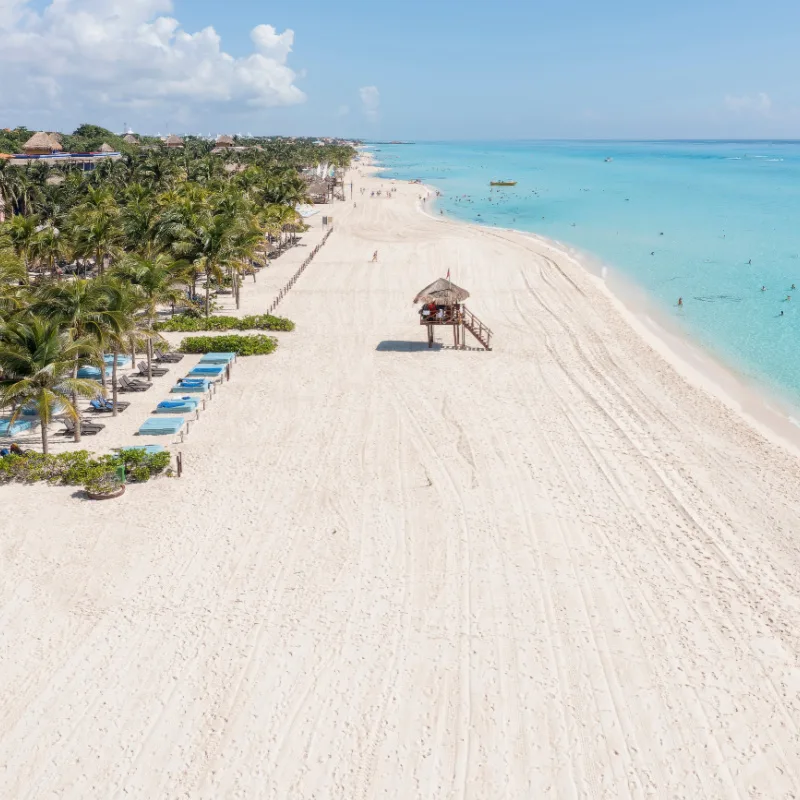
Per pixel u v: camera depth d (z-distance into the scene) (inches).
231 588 756.6
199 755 555.2
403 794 522.3
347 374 1435.8
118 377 1398.9
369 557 813.2
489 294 2121.1
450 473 1013.2
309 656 660.1
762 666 651.5
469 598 742.5
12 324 994.7
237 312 1931.6
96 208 2449.6
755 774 541.3
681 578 779.4
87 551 821.9
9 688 620.1
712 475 1019.3
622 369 1478.8
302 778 535.5
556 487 975.6
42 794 520.7
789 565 805.9
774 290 2230.6
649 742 569.3
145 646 671.8
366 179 7145.7
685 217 4028.1
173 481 989.2
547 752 558.9
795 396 1375.5
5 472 987.3
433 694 616.1
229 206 2331.4
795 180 6934.1
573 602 737.0
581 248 3029.0
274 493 956.0
